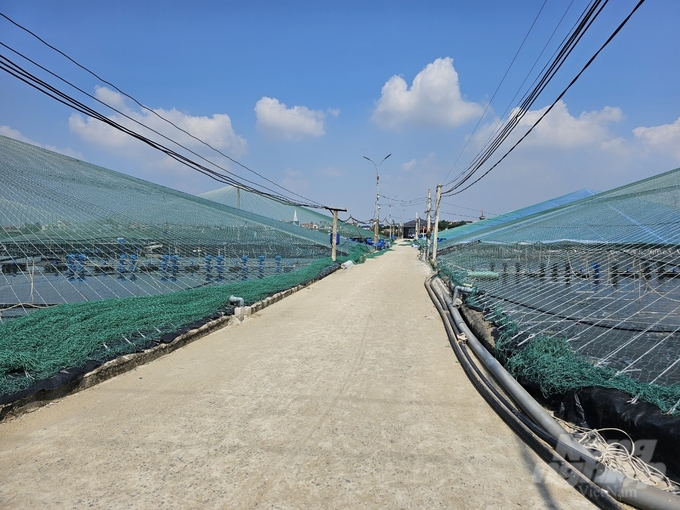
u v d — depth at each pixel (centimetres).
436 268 1920
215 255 1359
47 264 839
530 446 340
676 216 972
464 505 264
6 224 853
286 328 783
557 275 1076
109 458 318
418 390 467
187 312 718
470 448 338
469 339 643
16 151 1123
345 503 266
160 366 548
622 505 255
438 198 2352
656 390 330
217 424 376
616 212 1160
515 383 435
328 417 393
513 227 1817
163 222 1289
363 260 2848
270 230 1998
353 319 870
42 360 445
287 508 261
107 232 1041
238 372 523
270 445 338
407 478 294
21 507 260
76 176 1170
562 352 454
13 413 386
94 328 559
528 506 264
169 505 263
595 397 340
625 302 776
